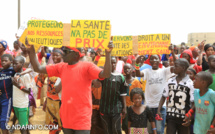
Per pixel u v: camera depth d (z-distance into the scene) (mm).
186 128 4309
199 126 3980
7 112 5215
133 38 5223
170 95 4465
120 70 7328
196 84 3902
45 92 9141
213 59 4621
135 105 4828
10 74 5238
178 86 4363
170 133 4301
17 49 8758
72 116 3117
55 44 3314
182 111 4285
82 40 3242
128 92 5727
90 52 9086
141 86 5789
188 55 6004
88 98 3182
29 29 3357
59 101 5094
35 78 6551
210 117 3844
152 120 4844
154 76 5395
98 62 6047
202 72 3895
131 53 5262
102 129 5273
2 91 5188
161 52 5238
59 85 4832
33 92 5809
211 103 3828
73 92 3102
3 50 6422
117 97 4801
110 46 2996
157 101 5289
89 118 3170
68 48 3188
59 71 3342
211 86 4539
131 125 4809
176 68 4371
